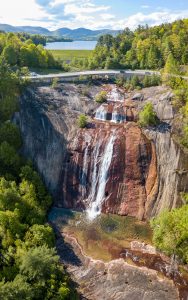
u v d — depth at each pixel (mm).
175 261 50469
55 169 67062
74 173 66125
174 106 68188
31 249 45562
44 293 42031
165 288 46344
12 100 74000
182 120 64875
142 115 67250
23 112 73312
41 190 63125
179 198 57250
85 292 45469
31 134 70250
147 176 62188
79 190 65250
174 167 59281
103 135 67500
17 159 65625
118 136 66312
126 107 74250
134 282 47188
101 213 61875
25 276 42125
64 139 68750
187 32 99125
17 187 60969
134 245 53844
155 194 60094
